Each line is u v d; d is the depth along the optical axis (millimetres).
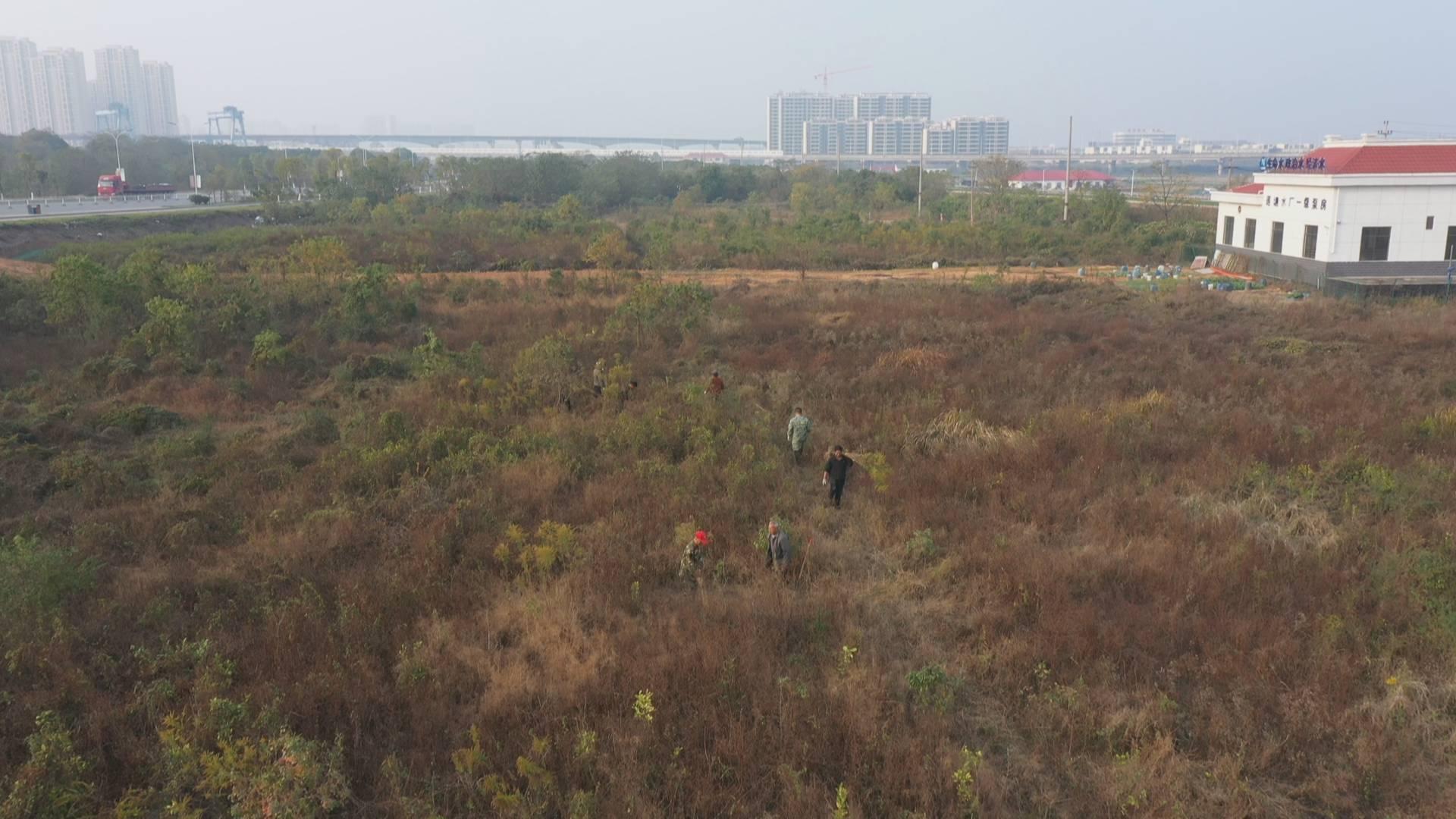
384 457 18297
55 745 9250
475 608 13031
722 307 34562
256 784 8758
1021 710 10773
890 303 35344
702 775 9531
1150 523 15508
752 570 14125
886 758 9688
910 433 20609
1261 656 11383
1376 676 11219
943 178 112562
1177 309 34594
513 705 10602
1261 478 17141
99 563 13797
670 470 18031
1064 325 31188
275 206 77625
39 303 32219
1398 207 39031
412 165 97938
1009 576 13547
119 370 25344
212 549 14727
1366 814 9211
